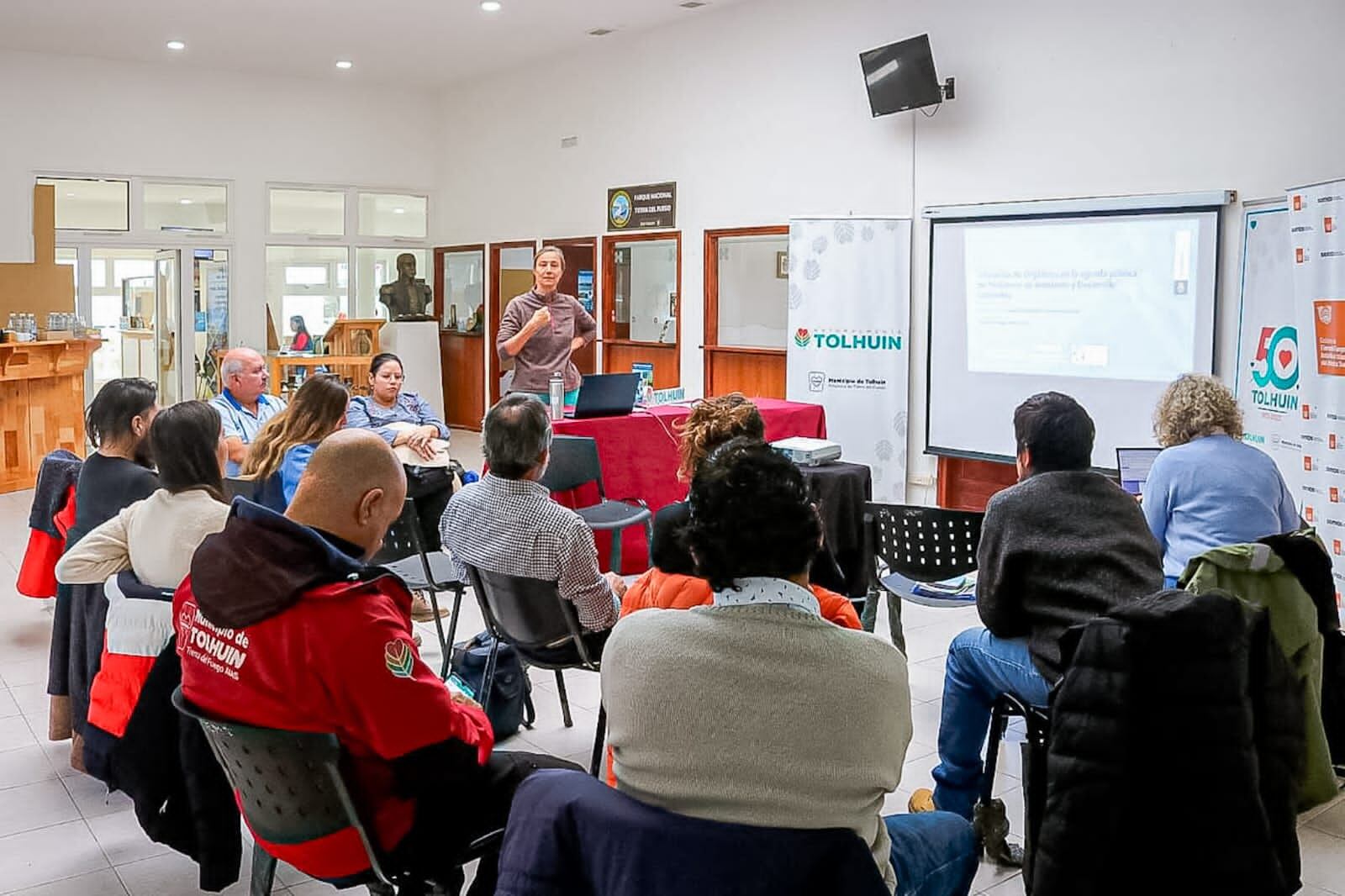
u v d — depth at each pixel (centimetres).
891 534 387
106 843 304
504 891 153
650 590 249
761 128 878
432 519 473
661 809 150
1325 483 493
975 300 733
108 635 274
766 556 159
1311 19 569
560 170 1089
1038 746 248
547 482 503
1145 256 645
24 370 855
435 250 1277
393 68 1134
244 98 1152
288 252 1200
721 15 904
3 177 1044
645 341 1014
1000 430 728
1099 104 664
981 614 272
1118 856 210
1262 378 572
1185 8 620
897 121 777
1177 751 206
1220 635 207
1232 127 604
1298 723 227
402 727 189
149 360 1157
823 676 152
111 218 1109
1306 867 296
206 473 280
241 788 201
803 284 807
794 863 145
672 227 966
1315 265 494
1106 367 668
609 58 1019
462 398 1256
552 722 389
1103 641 213
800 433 630
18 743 374
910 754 363
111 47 1037
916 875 195
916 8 757
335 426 416
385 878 198
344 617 187
